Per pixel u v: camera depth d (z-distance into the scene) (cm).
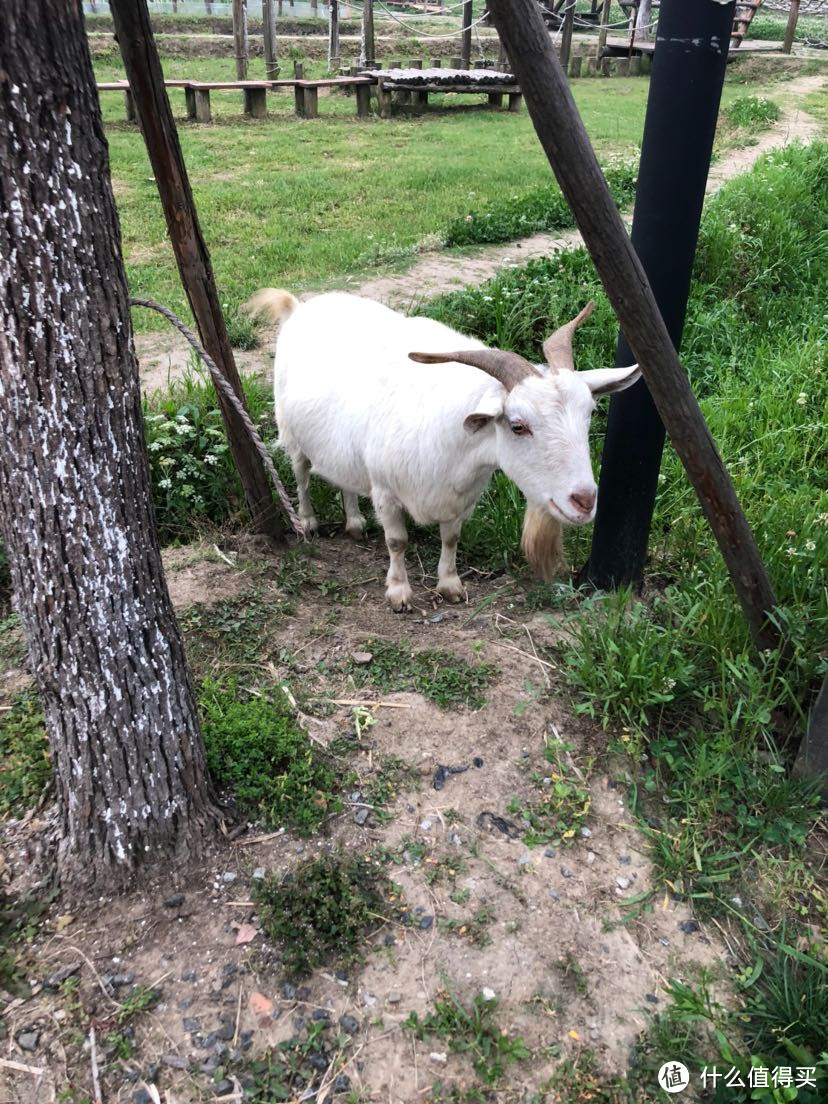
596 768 313
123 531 231
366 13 1844
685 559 425
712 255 745
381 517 392
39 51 180
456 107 1811
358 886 267
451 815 293
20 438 211
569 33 2083
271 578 412
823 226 921
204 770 277
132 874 262
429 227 957
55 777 273
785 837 289
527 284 657
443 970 249
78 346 207
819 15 2917
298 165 1255
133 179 1112
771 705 308
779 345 667
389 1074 227
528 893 271
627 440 371
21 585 231
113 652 237
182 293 755
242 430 400
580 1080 228
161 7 2725
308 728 322
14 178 186
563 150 242
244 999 239
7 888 262
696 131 320
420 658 361
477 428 318
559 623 379
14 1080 221
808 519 412
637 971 254
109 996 238
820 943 263
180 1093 220
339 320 413
